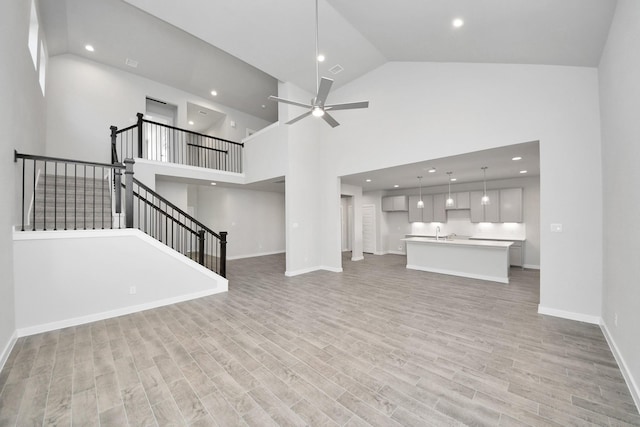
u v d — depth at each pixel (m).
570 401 1.83
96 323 3.25
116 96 6.55
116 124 6.53
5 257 2.51
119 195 3.80
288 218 6.04
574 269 3.27
